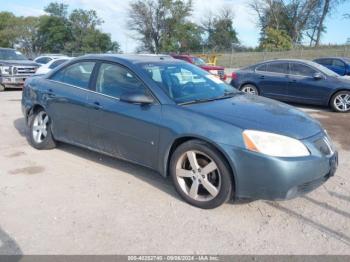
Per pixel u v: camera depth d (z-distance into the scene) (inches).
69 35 3105.3
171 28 2723.9
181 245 124.3
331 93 396.5
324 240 127.7
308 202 156.6
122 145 173.9
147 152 163.9
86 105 187.3
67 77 208.4
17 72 565.0
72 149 226.8
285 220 141.3
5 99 462.9
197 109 152.6
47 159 208.7
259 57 1560.0
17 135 263.9
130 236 129.3
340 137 275.3
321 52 1461.6
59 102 203.6
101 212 146.2
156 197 159.9
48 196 160.2
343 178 184.7
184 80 179.8
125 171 189.9
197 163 149.9
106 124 178.2
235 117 146.1
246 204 153.6
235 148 136.9
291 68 430.6
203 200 148.7
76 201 155.6
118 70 181.2
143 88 167.8
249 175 136.2
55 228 134.0
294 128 143.4
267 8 2421.3
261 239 128.2
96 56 195.8
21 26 3230.8
